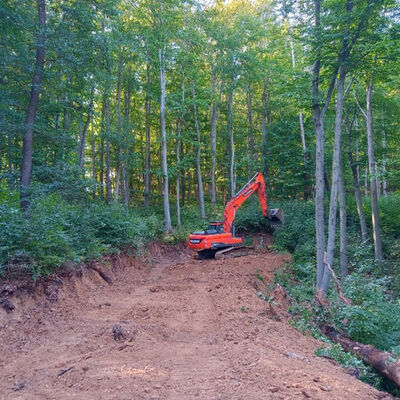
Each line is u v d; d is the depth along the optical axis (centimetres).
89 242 1155
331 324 909
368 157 1773
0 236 790
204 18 2470
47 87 1490
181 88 2591
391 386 704
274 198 2936
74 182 1403
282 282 1429
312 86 1316
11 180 1270
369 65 1356
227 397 455
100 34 1361
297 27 1269
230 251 1772
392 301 1174
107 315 821
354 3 1125
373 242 1831
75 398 449
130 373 520
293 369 562
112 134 2277
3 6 1149
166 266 1608
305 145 2638
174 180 3412
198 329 751
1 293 746
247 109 3278
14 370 543
